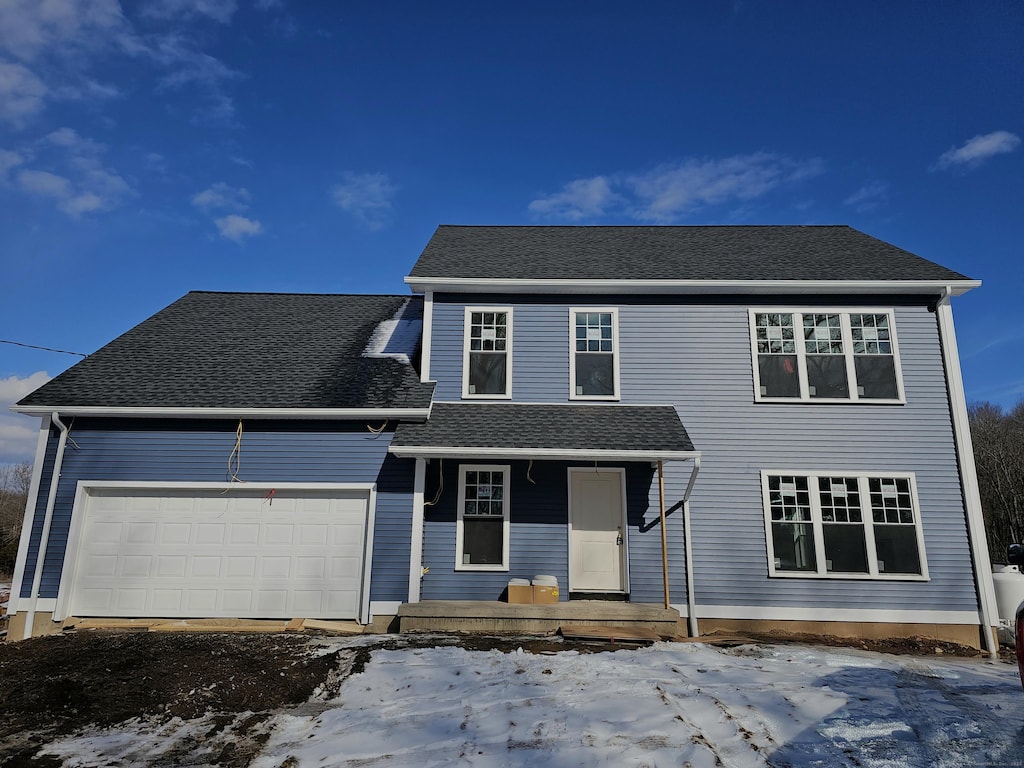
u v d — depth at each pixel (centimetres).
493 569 1097
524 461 1141
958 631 1063
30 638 1002
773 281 1186
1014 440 3391
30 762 514
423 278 1211
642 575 1099
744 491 1134
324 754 526
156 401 1102
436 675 727
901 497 1122
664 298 1230
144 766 511
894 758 498
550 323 1230
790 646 943
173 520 1094
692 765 485
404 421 1120
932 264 1250
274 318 1471
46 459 1099
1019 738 537
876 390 1168
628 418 1133
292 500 1104
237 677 712
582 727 559
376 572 1062
